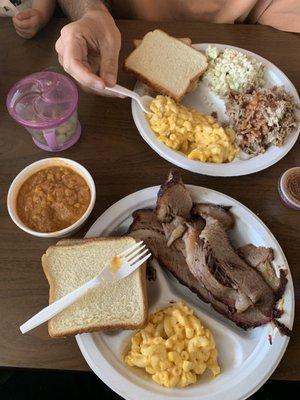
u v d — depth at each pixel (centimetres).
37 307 38
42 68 50
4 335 37
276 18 55
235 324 38
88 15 47
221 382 35
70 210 39
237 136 46
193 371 35
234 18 57
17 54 51
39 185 40
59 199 40
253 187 44
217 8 57
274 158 44
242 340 37
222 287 37
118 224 41
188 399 33
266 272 39
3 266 39
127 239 38
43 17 52
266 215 43
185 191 40
